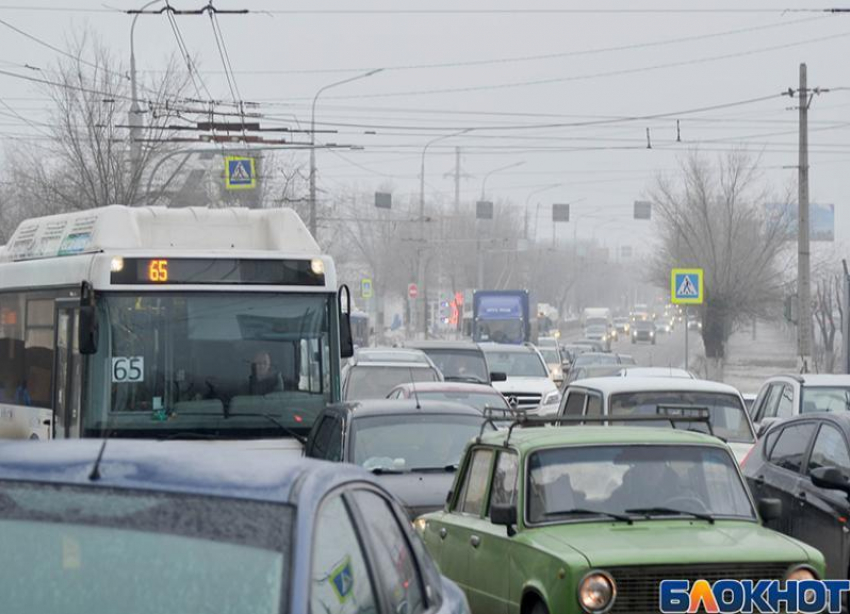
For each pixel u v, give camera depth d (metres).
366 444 40.66
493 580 28.09
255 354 43.88
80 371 43.19
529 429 30.67
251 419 43.47
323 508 14.28
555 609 25.05
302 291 44.69
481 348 98.56
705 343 191.12
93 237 45.47
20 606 13.00
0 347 51.72
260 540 13.45
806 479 36.94
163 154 130.12
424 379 77.81
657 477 28.30
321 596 13.63
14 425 49.81
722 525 27.59
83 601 13.00
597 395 49.06
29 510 13.76
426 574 17.77
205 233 46.75
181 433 42.91
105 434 42.31
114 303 43.09
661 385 48.94
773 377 59.38
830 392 54.81
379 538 16.23
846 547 34.12
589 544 25.80
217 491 13.98
